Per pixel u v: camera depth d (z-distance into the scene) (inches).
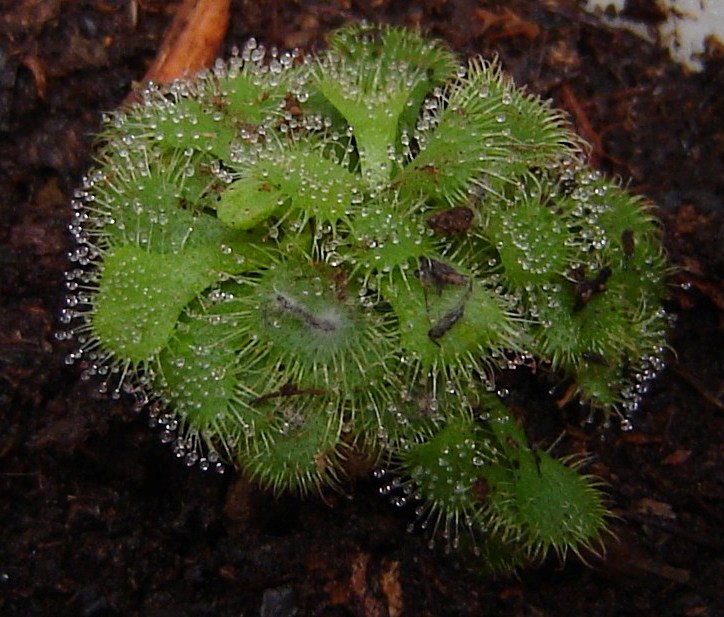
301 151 2.5
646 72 3.1
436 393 2.5
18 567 2.6
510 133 2.6
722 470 2.8
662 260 2.7
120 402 2.7
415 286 2.4
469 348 2.4
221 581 2.7
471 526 2.6
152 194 2.5
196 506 2.7
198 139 2.5
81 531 2.7
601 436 2.8
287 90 2.6
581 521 2.5
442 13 3.1
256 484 2.7
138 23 3.0
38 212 2.8
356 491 2.7
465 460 2.5
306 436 2.4
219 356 2.4
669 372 2.8
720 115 3.1
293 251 2.5
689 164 3.0
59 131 2.9
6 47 2.9
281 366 2.5
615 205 2.6
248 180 2.4
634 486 2.8
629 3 3.1
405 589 2.7
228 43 3.0
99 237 2.6
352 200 2.4
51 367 2.7
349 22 3.1
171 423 2.5
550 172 2.6
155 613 2.6
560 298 2.5
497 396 2.7
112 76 2.9
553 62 3.1
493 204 2.5
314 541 2.7
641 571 2.7
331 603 2.7
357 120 2.5
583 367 2.6
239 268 2.5
